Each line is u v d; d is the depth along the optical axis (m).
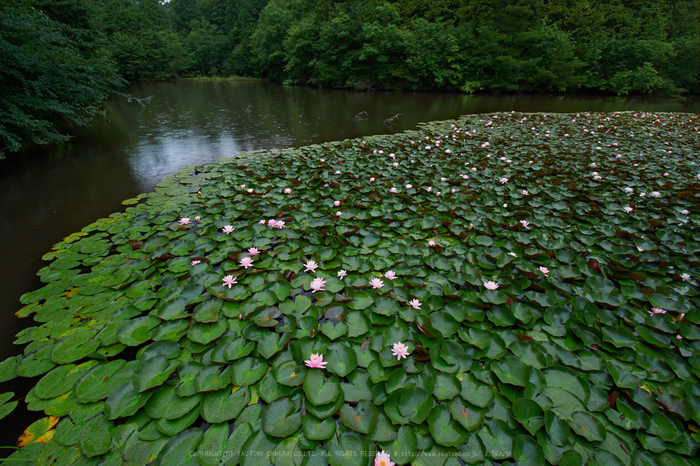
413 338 2.11
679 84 20.09
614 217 3.80
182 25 45.56
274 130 9.03
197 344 2.06
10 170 5.59
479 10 19.89
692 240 3.32
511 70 19.36
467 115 11.55
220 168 5.55
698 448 1.55
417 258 2.93
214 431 1.58
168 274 2.74
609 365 1.89
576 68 19.84
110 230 3.50
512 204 4.13
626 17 21.06
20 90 5.51
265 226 3.50
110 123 9.97
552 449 1.49
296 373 1.82
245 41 35.75
